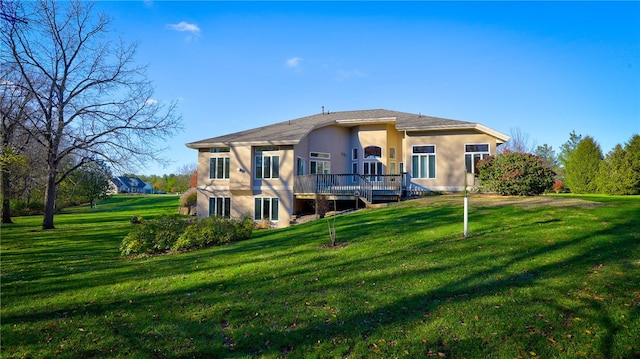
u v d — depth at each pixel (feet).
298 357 13.85
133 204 167.32
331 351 14.15
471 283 20.29
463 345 14.06
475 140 68.85
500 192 57.67
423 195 69.87
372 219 45.19
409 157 72.28
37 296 22.65
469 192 64.95
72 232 63.10
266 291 21.38
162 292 22.50
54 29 64.59
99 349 15.14
